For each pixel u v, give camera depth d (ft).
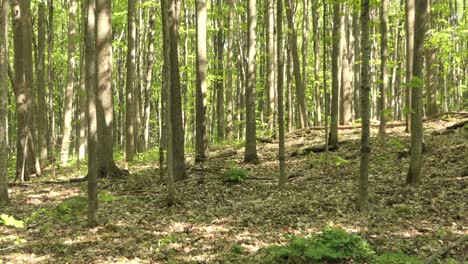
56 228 28.86
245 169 47.09
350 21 83.35
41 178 53.83
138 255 22.61
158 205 34.45
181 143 42.34
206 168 46.96
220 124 83.30
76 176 53.57
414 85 30.50
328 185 36.68
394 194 31.58
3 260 22.62
